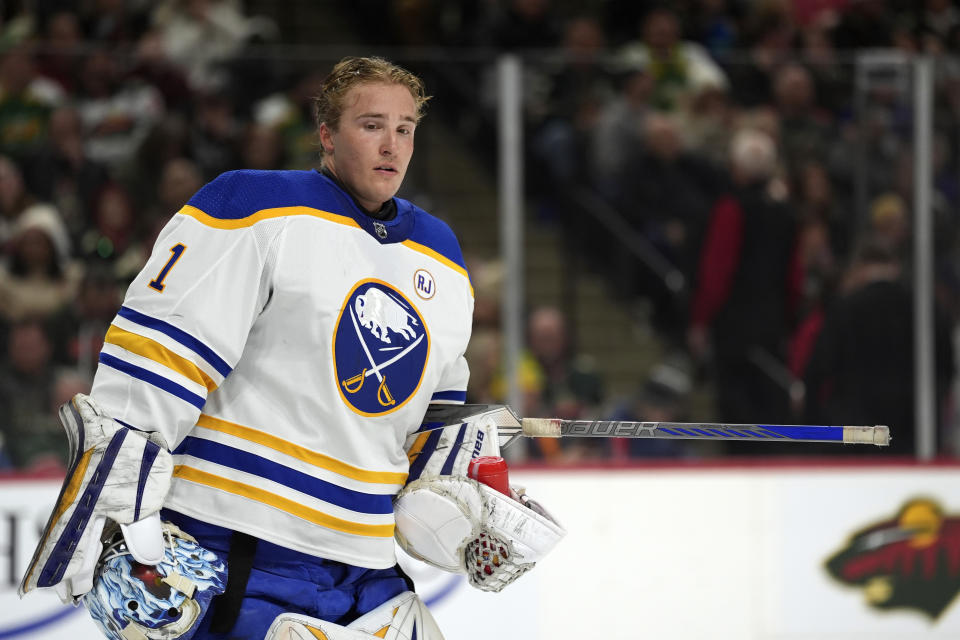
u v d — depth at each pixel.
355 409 7.52
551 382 16.69
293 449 7.39
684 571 15.92
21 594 7.01
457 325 8.12
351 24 24.81
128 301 7.22
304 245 7.38
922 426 17.06
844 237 17.08
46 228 15.89
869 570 16.19
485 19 22.88
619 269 16.86
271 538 7.34
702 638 15.91
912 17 24.47
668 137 16.83
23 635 14.48
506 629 15.45
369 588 7.91
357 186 7.69
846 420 17.00
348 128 7.64
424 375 7.88
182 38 22.58
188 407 7.10
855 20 24.11
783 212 16.95
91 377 16.03
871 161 17.08
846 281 17.05
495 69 16.56
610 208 16.78
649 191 16.84
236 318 7.21
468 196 16.59
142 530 6.92
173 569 7.05
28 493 14.68
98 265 16.06
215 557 7.27
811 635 16.09
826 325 17.00
